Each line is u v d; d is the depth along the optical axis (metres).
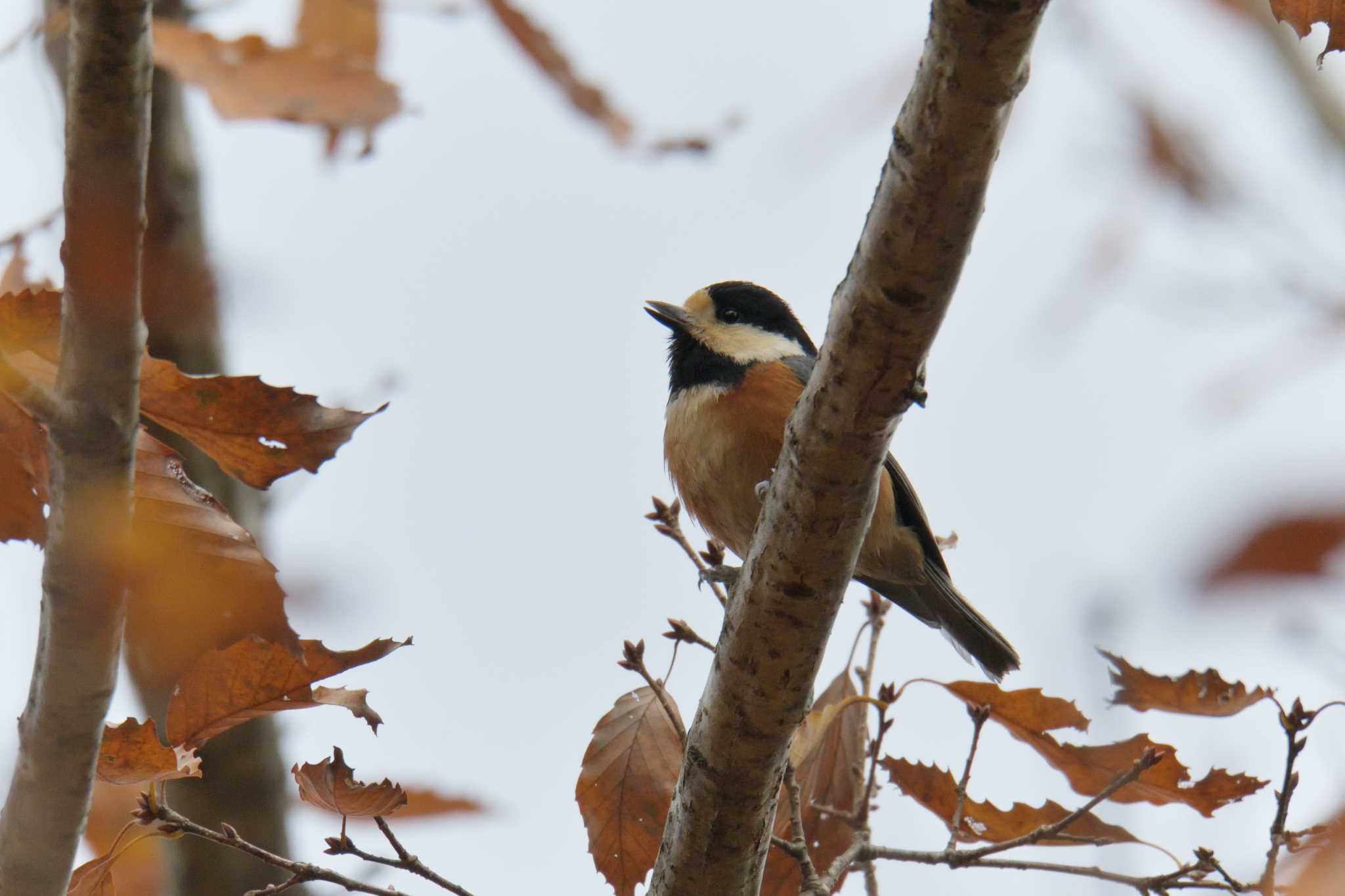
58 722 5.81
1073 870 7.50
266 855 6.85
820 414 6.25
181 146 9.48
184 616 5.64
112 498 5.30
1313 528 2.28
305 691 6.18
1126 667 7.32
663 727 7.97
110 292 4.95
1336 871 5.13
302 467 5.68
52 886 6.14
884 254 5.70
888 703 8.11
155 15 7.82
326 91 6.98
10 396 5.00
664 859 7.45
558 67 7.62
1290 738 6.90
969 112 5.23
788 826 8.35
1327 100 7.19
